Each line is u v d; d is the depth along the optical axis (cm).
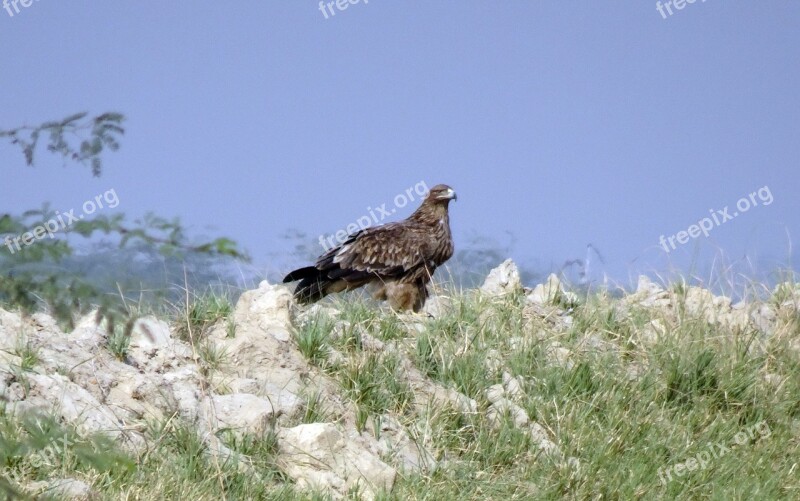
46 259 1468
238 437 2728
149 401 2769
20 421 2316
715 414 3594
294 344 3300
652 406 3475
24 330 2869
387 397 3130
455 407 3131
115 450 2086
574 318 4112
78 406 2581
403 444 2977
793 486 3136
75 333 2980
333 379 3203
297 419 2922
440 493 2731
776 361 4053
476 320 3828
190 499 2369
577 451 3109
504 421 3116
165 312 3341
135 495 2291
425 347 3481
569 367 3609
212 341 3225
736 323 4297
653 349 3878
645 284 4600
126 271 1532
